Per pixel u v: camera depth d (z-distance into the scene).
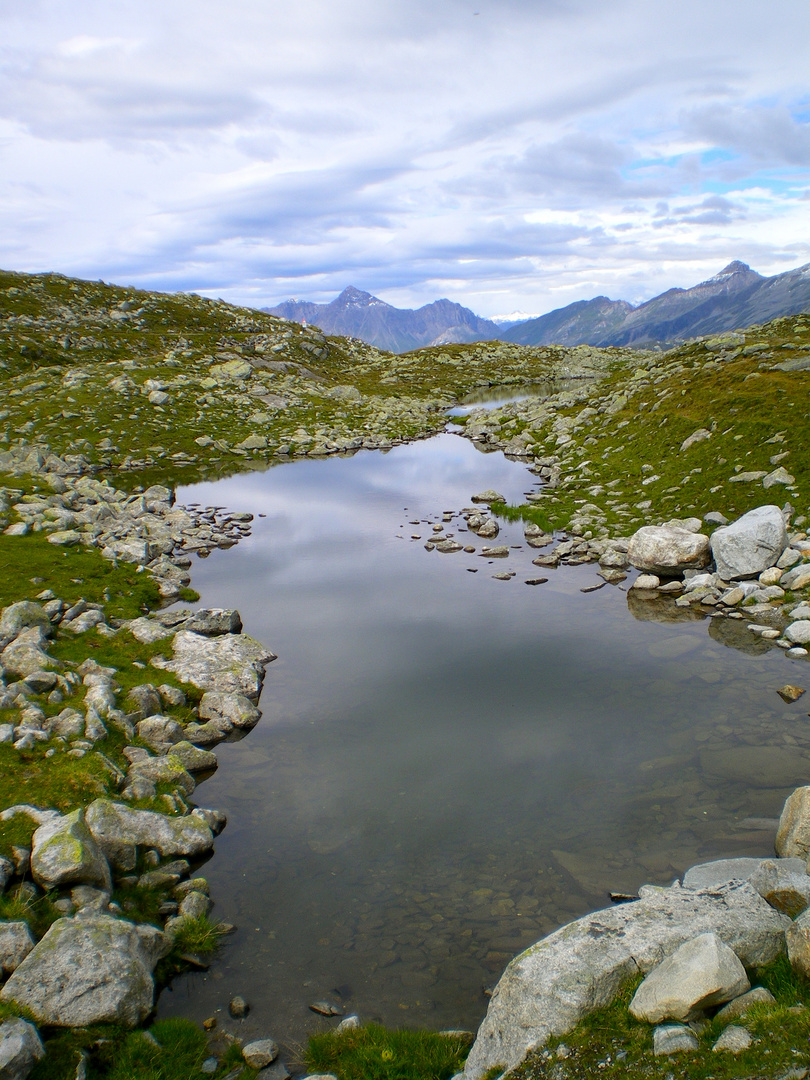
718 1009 8.30
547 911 12.25
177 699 20.59
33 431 67.94
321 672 23.02
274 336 141.25
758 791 15.09
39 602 26.09
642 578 29.64
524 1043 8.39
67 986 9.73
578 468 51.69
